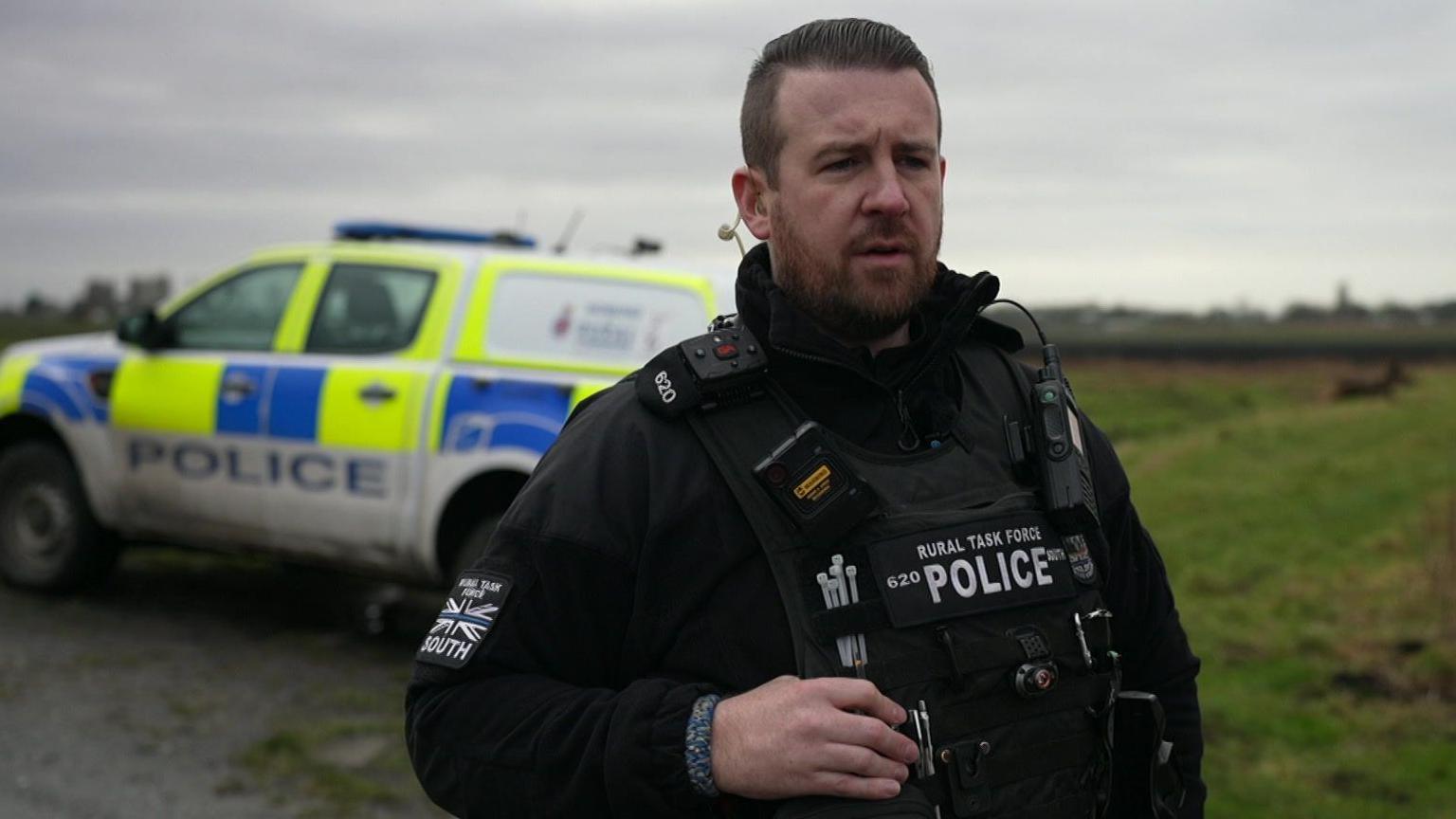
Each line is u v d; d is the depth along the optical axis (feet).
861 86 4.59
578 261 15.71
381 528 15.87
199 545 17.85
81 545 18.86
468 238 18.08
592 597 4.48
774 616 4.35
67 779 12.73
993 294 4.81
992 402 4.95
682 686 4.25
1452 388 68.69
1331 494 31.37
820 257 4.60
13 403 18.99
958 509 4.58
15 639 17.31
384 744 13.85
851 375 4.62
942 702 4.32
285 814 12.06
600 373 14.98
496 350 15.56
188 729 14.20
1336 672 16.81
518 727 4.35
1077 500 4.69
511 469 14.99
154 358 18.02
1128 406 64.90
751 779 4.00
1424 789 12.94
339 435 16.17
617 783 4.12
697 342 4.62
